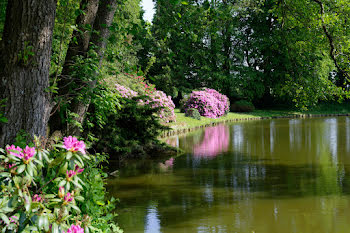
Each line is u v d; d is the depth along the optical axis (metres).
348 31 9.41
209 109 24.05
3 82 3.28
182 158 10.39
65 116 5.33
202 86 33.72
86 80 4.95
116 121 10.13
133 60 18.62
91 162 3.96
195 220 5.23
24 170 2.05
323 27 8.58
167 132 15.81
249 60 33.97
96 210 3.38
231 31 30.45
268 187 7.08
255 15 30.81
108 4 5.36
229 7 27.72
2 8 6.13
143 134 10.59
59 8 5.71
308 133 16.30
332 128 18.44
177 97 34.69
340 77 29.47
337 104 32.59
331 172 8.35
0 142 3.26
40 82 3.45
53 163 2.14
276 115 27.94
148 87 12.72
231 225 5.03
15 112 3.31
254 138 14.81
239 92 31.12
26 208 1.90
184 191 6.82
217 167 9.07
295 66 10.64
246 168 8.92
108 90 5.80
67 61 5.14
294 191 6.75
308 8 9.57
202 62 32.38
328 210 5.66
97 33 4.93
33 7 3.29
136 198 6.37
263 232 4.79
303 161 9.76
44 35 3.40
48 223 1.97
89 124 6.07
